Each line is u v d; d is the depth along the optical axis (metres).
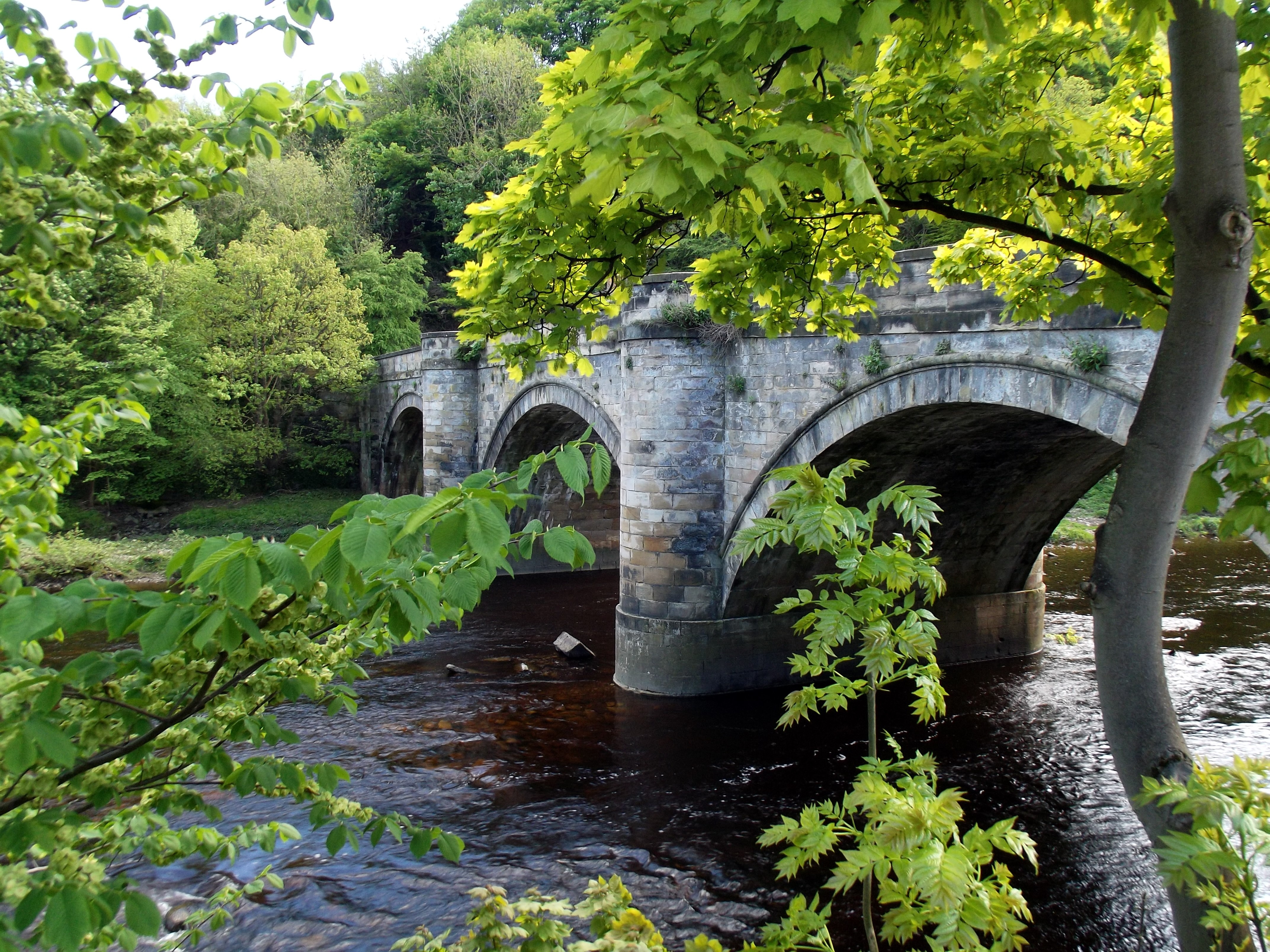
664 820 11.05
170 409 32.03
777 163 3.21
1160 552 3.53
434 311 45.97
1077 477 16.83
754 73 3.76
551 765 12.73
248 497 36.47
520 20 48.12
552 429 26.12
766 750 13.31
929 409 12.69
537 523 2.71
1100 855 10.15
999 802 11.53
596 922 3.22
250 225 38.41
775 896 9.31
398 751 13.20
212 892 8.95
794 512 3.24
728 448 15.88
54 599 2.31
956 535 17.45
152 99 2.69
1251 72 4.86
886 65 5.63
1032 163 5.20
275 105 2.95
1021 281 6.62
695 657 15.79
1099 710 14.97
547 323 7.23
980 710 15.09
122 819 3.28
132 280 29.33
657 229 5.22
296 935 8.31
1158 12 3.43
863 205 5.35
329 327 34.69
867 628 3.14
